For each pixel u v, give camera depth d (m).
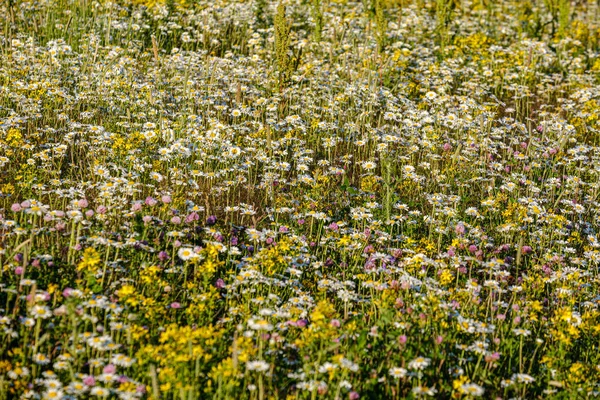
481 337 5.27
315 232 6.96
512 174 8.23
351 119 9.58
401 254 6.36
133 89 9.20
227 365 4.26
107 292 5.25
